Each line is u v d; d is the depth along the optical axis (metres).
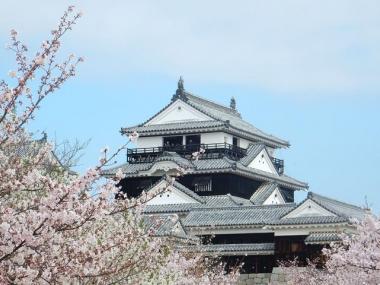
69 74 16.05
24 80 15.19
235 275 57.62
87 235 18.20
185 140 102.56
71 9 15.51
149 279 23.80
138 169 95.50
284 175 111.56
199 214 84.44
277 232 78.06
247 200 96.69
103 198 15.11
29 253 13.91
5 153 18.86
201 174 95.44
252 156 100.75
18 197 17.56
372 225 31.83
